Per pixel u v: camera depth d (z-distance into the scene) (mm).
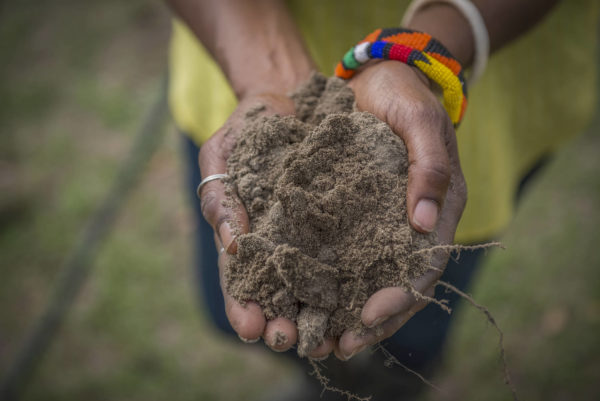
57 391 2447
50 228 3119
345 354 928
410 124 981
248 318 936
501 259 2615
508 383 1020
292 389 2188
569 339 2295
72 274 2824
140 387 2451
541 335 2340
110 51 4355
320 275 944
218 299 1862
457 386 2266
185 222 3104
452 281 1671
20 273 2926
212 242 1761
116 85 4055
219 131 1127
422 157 935
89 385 2459
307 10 1437
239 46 1273
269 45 1274
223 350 2561
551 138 1778
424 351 1738
